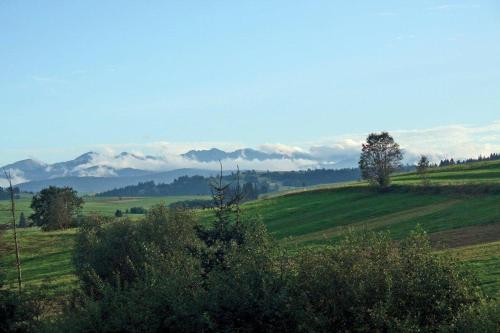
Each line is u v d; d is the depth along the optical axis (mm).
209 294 27000
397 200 119250
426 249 25391
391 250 25719
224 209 35406
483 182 112750
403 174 183750
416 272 24438
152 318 27188
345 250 25672
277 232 105750
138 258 51656
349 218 108125
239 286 26453
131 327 27016
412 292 23844
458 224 80875
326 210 123312
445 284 24094
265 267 27422
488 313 22500
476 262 46562
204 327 26109
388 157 134000
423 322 23766
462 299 23906
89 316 28047
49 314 39500
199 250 33062
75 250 59625
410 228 84750
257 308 25672
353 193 140875
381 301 23453
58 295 56125
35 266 95625
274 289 26062
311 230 102250
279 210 132625
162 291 28062
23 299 33969
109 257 53281
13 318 32906
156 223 54062
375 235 26531
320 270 25328
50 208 164250
